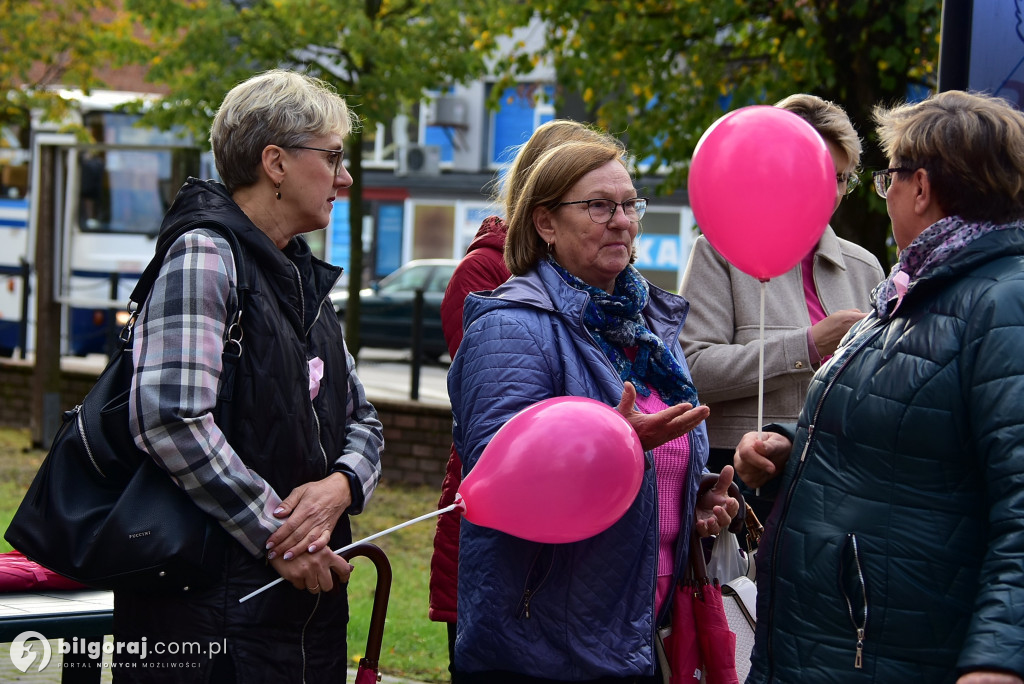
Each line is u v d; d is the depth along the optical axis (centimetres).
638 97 1005
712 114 968
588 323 286
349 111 321
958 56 389
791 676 244
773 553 251
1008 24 385
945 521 232
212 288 265
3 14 1584
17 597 313
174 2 1180
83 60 1650
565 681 269
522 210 294
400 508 882
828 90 865
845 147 375
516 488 252
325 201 291
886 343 244
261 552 265
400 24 1202
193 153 1003
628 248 289
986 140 240
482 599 273
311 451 278
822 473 246
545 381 276
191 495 259
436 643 548
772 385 369
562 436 251
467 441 276
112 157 1767
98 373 1145
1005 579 215
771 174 264
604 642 267
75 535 258
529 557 271
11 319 1891
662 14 953
